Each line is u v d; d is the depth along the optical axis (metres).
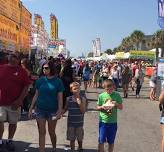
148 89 34.31
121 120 14.88
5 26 21.53
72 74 14.33
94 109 17.70
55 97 8.68
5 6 21.48
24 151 9.50
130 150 9.94
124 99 23.77
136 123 14.27
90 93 27.25
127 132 12.41
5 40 21.56
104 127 8.31
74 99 8.79
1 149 9.40
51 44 53.38
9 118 9.38
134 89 32.62
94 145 10.38
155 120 15.16
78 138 8.90
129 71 25.02
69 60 14.41
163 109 7.72
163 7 20.33
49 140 10.70
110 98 8.33
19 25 26.88
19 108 9.57
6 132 11.45
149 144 10.73
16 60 9.30
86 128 12.88
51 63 8.75
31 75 14.03
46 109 8.66
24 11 29.31
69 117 8.84
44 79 8.72
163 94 7.57
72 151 9.04
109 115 8.28
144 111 17.95
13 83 9.24
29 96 14.21
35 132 11.84
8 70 9.26
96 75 32.56
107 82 8.36
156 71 23.25
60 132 12.04
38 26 40.06
